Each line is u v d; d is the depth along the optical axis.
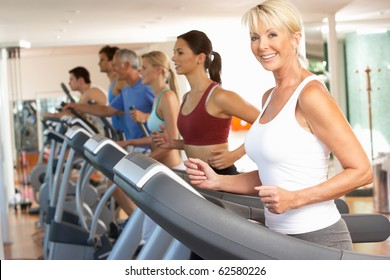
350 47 10.82
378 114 10.50
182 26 9.26
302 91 1.99
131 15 8.00
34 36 9.65
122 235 2.49
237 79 9.97
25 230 7.26
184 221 1.65
